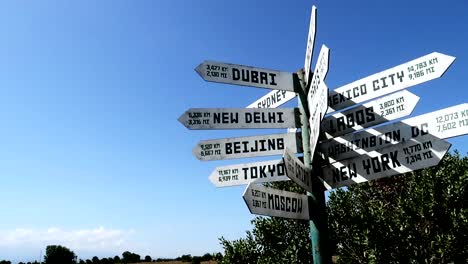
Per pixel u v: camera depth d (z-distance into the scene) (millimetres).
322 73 4211
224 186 5875
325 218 5223
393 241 12680
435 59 4613
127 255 175125
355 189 16484
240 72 5773
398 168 4652
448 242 12164
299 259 13727
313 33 4777
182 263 131500
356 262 13414
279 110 5762
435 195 13203
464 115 4234
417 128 4598
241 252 14625
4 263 133125
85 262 157125
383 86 5059
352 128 5262
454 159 15438
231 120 5762
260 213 4535
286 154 4277
